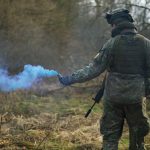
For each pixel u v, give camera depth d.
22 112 9.37
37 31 16.03
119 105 4.99
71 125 8.13
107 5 18.70
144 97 4.98
